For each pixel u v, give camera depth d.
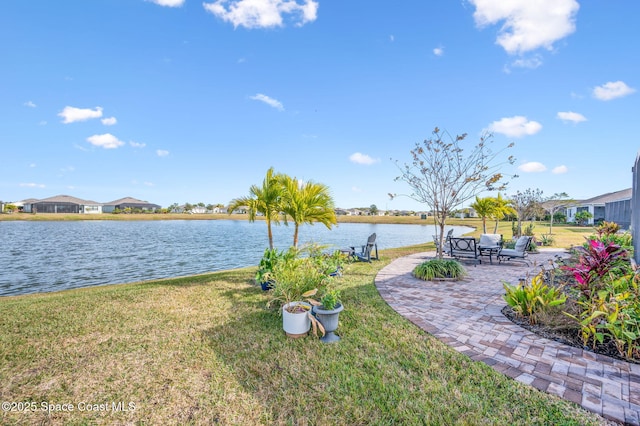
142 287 6.64
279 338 3.73
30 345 3.59
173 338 3.77
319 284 4.72
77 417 2.31
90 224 47.16
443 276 6.97
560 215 36.41
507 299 4.45
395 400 2.46
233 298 5.59
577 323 3.79
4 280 9.63
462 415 2.25
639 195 8.14
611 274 4.31
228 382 2.78
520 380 2.69
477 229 32.12
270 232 7.36
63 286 8.86
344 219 69.19
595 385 2.59
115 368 3.05
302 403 2.44
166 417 2.31
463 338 3.65
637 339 3.20
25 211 79.94
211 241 22.12
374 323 4.21
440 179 7.58
